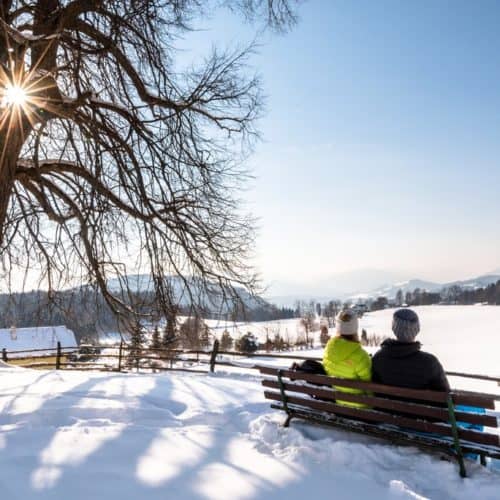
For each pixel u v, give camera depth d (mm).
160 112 9664
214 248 10164
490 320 127625
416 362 4555
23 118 8414
